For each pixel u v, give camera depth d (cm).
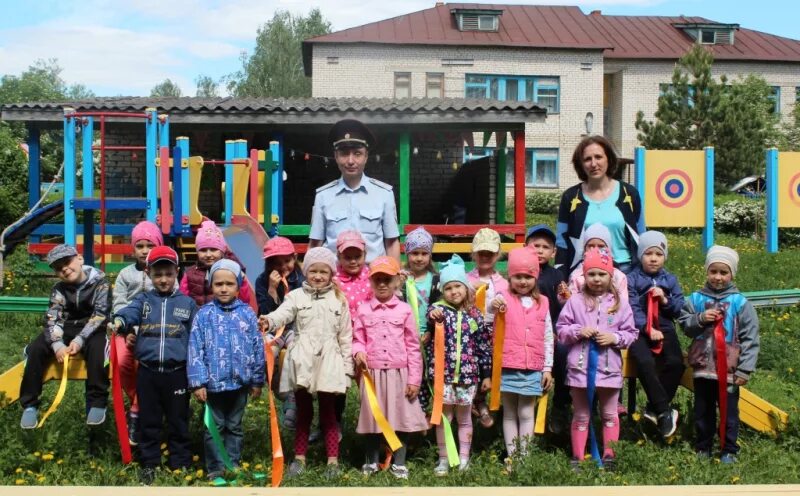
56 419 575
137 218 1554
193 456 533
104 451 546
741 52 3478
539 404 536
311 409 519
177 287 526
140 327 514
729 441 539
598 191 587
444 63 3130
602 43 3191
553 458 511
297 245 1316
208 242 578
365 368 507
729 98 2708
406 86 3122
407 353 521
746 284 1223
